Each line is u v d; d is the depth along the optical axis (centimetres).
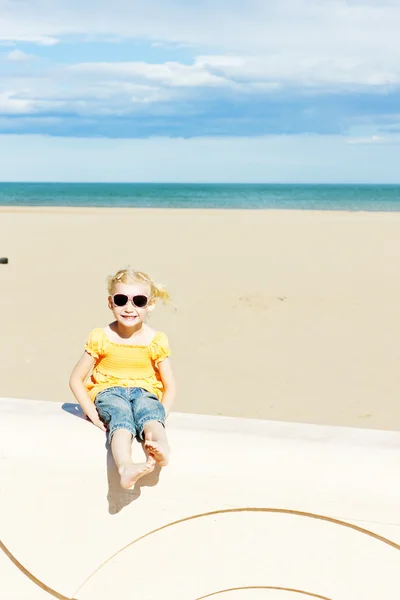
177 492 260
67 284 1470
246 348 1009
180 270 1658
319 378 875
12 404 300
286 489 253
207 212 3959
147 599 266
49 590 270
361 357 965
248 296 1350
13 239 2216
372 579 253
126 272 316
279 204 7288
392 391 823
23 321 1154
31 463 268
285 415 743
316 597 257
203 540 261
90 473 265
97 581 268
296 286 1450
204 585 263
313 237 2319
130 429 272
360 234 2400
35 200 8319
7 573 272
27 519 269
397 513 247
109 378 315
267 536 257
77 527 267
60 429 277
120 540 265
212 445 264
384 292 1388
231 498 256
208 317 1192
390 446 261
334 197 9269
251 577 260
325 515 252
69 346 1005
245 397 803
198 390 828
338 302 1301
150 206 6788
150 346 318
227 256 1886
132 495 263
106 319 1171
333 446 261
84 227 2636
